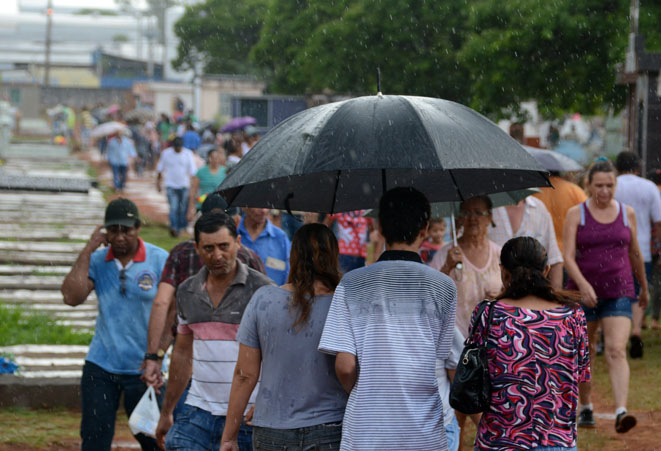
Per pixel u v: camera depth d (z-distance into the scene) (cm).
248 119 7700
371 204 1245
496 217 1664
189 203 3919
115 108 10744
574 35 5019
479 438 982
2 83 17825
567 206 2034
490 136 1035
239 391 1034
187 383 1245
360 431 945
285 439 988
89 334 2422
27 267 3384
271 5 8856
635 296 1758
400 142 984
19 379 1922
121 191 6197
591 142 9206
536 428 952
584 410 1755
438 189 1243
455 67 6631
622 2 4888
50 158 9138
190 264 1329
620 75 3600
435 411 964
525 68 5234
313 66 7312
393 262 988
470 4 6112
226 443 1045
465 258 1384
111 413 1366
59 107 12138
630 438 1681
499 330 973
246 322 1027
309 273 1015
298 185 1218
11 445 1650
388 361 955
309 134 1016
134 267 1376
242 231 1686
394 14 6744
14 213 4656
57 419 1844
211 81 13025
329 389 995
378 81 1090
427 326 971
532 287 995
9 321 2519
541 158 2502
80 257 1364
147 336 1365
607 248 1730
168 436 1182
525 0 5144
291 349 998
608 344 1692
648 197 2242
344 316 971
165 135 8362
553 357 964
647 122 3344
